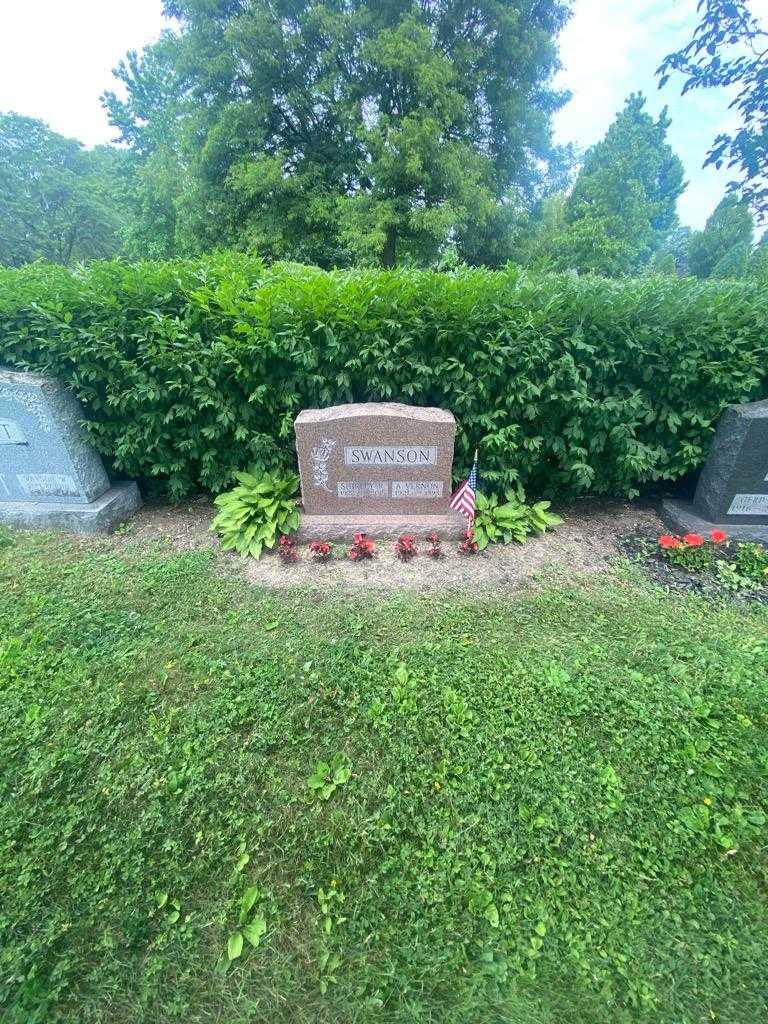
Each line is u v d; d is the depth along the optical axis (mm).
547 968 1875
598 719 2771
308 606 3748
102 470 5160
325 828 2311
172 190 19375
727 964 1870
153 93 23141
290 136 18906
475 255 18828
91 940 1968
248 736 2713
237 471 4996
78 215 30766
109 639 3396
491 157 19000
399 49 14898
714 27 3268
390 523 4594
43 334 4566
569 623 3557
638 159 26969
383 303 4402
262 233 17672
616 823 2289
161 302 4543
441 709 2834
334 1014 1784
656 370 4676
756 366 4504
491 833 2260
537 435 4863
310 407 4879
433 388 4754
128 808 2379
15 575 4090
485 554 4457
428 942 1953
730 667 3111
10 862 2188
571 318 4453
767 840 2238
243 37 15898
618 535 4852
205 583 4027
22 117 28828
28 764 2561
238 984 1858
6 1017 1769
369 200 16406
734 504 4637
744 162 3486
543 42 17031
